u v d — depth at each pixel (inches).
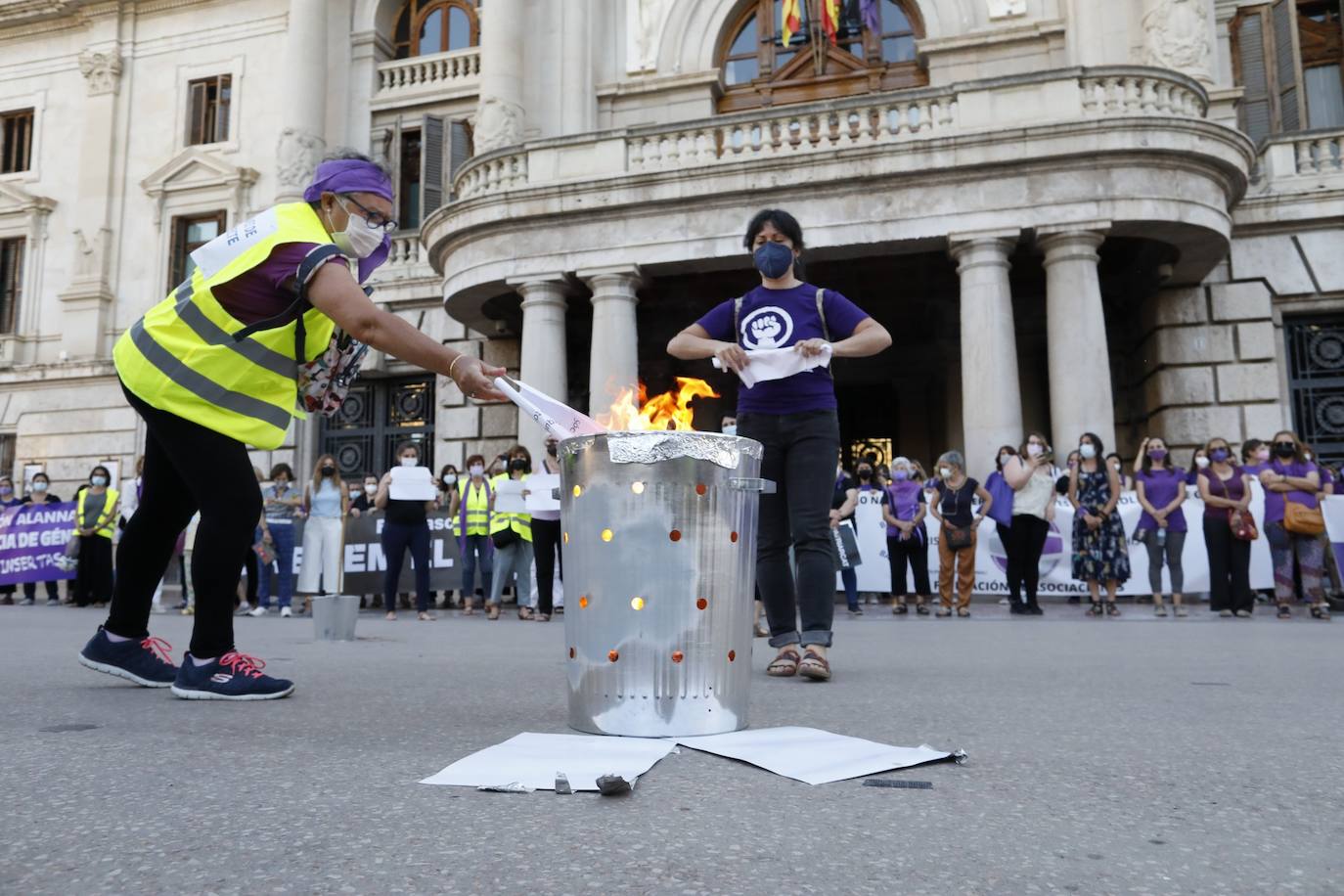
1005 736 103.2
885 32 697.6
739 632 105.6
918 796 74.5
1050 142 489.4
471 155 818.2
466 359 112.1
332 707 123.0
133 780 78.7
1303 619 361.7
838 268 580.7
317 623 265.1
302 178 814.5
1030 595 395.2
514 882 53.7
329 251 118.2
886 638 266.4
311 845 60.3
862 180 510.9
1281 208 598.9
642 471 101.4
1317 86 669.9
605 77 719.1
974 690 144.9
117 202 918.4
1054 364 489.4
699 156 554.3
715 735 101.0
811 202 521.0
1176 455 599.5
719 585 103.3
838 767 83.0
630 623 100.5
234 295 121.6
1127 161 486.6
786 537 167.0
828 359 157.2
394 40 868.6
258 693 130.1
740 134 549.0
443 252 621.9
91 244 911.7
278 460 796.0
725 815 68.1
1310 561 366.6
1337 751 94.7
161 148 916.6
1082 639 261.7
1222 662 192.4
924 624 335.3
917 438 730.8
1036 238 498.0
